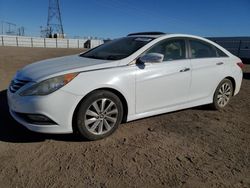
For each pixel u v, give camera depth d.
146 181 3.15
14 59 16.67
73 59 4.73
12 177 3.10
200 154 3.85
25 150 3.72
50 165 3.38
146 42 4.71
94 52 5.16
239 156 3.85
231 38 28.80
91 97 3.91
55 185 3.00
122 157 3.65
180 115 5.46
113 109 4.17
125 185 3.06
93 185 3.03
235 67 5.96
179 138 4.35
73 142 4.01
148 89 4.47
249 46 27.36
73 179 3.12
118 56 4.49
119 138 4.23
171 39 4.99
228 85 5.90
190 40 5.28
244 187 3.12
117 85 4.10
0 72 10.03
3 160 3.44
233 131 4.77
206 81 5.37
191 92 5.16
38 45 54.72
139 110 4.48
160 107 4.74
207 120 5.25
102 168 3.37
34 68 4.27
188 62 5.05
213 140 4.34
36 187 2.95
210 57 5.54
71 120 3.83
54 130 3.78
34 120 3.78
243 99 7.05
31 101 3.69
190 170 3.42
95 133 4.05
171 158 3.70
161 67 4.62
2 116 4.91
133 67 4.31
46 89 3.68
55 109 3.70
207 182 3.18
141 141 4.16
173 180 3.19
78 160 3.53
